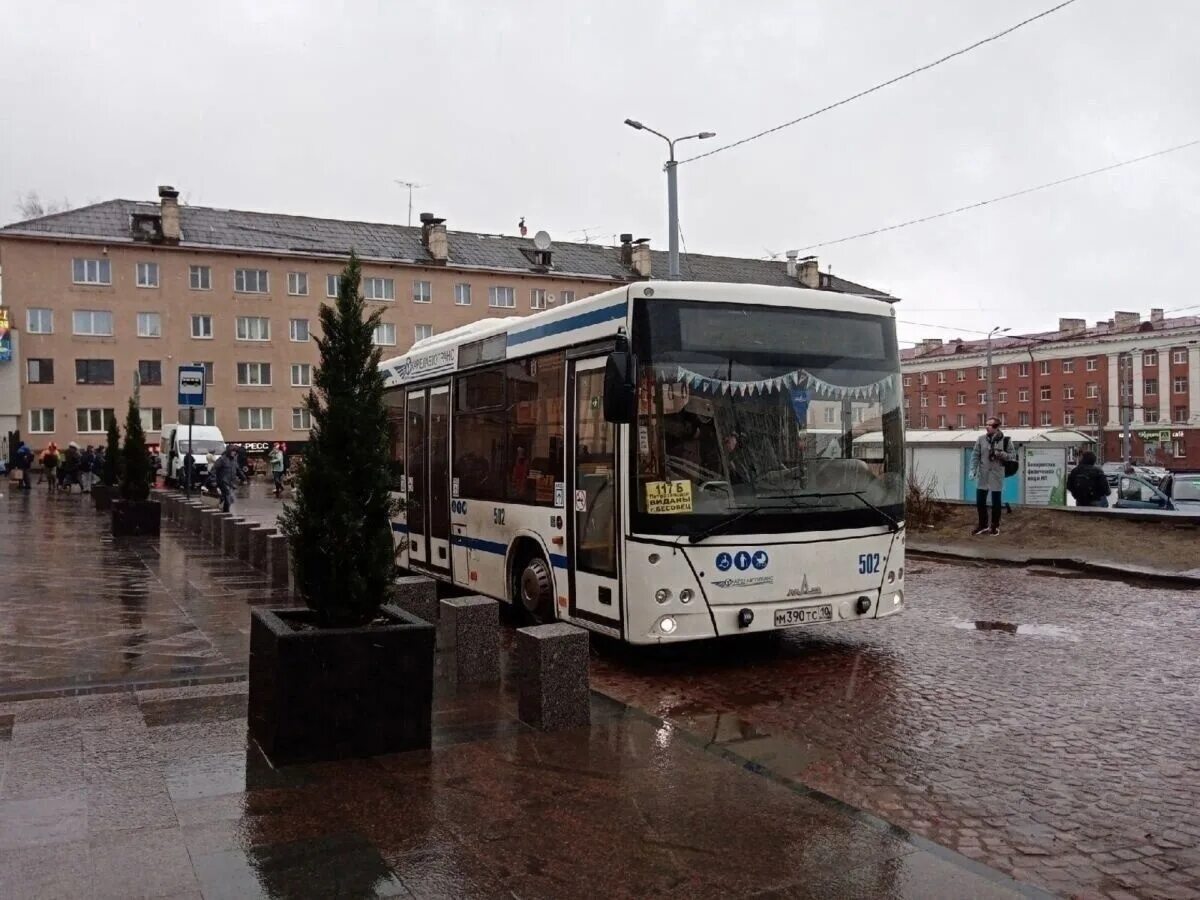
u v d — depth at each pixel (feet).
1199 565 46.57
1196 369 256.52
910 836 15.33
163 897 12.87
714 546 25.64
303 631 18.39
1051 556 50.78
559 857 14.40
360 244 199.82
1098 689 24.86
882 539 28.14
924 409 327.47
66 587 38.78
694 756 19.12
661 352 25.71
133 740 19.44
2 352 168.55
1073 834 15.75
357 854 14.35
